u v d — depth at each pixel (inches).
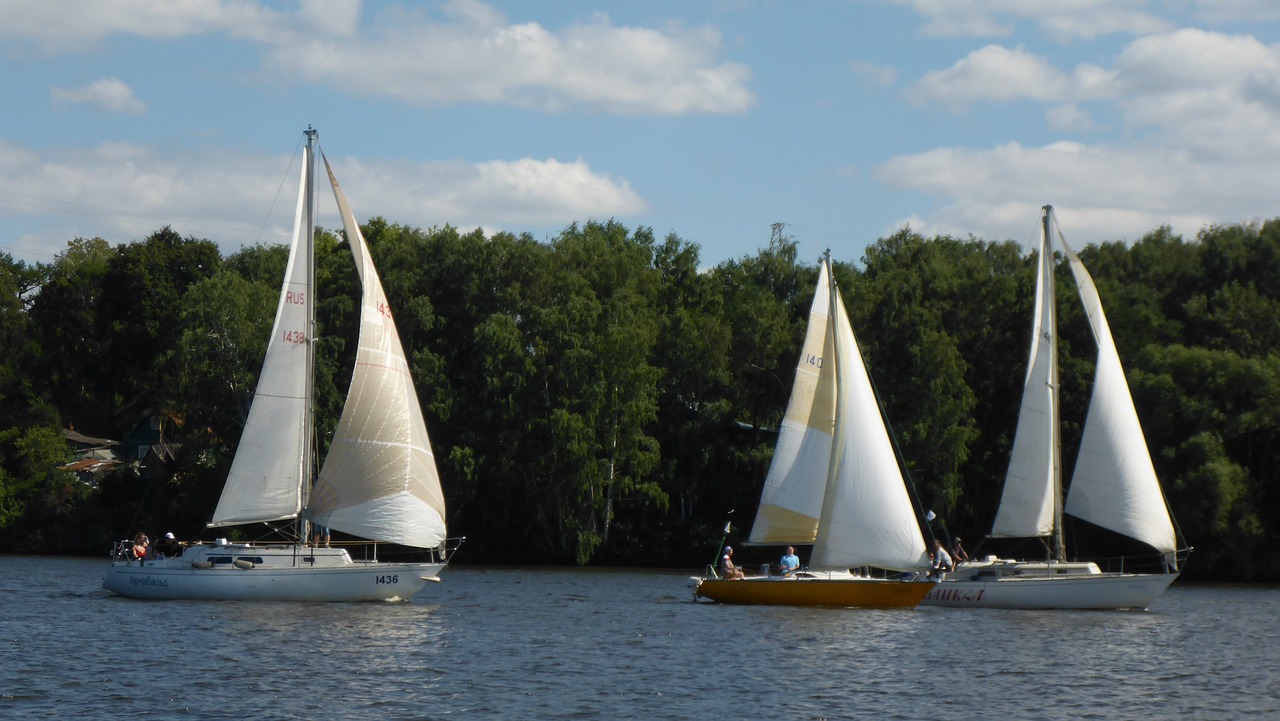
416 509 2315.5
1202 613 2608.3
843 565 2421.3
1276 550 3821.4
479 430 4116.6
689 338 4365.2
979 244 6294.3
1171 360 3951.8
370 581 2330.2
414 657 1775.3
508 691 1550.2
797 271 5034.5
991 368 4311.0
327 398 4065.0
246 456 2313.0
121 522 4407.0
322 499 2297.0
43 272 6471.5
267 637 1913.1
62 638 1888.5
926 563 2400.3
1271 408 3841.0
